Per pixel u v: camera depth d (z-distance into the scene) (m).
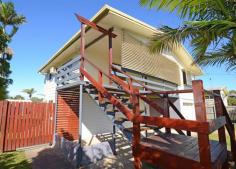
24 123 7.47
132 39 7.68
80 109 5.62
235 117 16.81
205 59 4.92
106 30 6.75
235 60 4.54
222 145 3.66
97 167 4.94
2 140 6.85
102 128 9.25
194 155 2.78
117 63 10.82
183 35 3.79
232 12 2.83
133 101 3.74
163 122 2.94
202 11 2.93
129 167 4.87
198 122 2.46
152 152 3.19
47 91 13.04
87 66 8.94
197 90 2.56
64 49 8.61
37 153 6.54
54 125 8.00
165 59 10.32
